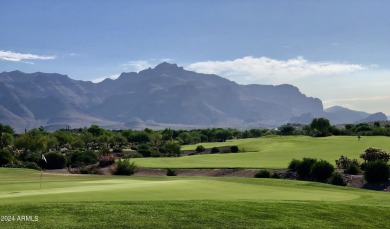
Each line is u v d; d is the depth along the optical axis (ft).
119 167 185.26
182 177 145.69
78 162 251.60
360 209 63.98
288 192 90.17
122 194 73.00
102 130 470.80
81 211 52.13
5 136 309.83
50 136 364.58
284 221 53.67
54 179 129.08
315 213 59.06
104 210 53.16
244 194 81.82
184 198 70.79
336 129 418.92
